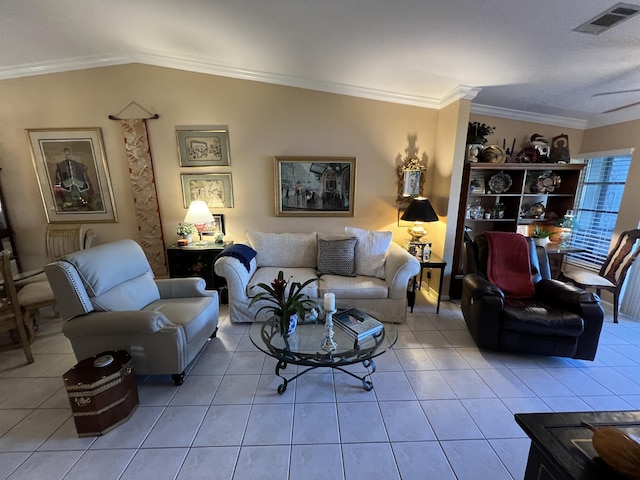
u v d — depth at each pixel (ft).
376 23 6.77
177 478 4.69
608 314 10.71
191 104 11.05
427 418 5.92
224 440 5.39
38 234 11.91
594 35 6.22
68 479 4.66
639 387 6.90
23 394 6.53
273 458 5.05
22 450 5.16
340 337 6.55
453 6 5.79
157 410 6.09
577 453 2.98
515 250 9.47
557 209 12.39
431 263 10.27
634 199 10.27
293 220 12.19
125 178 11.59
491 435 5.54
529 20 5.95
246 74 10.82
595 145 11.68
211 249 11.07
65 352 8.14
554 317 7.50
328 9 6.47
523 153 11.38
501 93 10.01
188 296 8.59
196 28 8.16
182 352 6.65
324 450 5.20
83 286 6.41
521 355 8.11
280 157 11.50
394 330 6.93
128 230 12.05
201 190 11.75
